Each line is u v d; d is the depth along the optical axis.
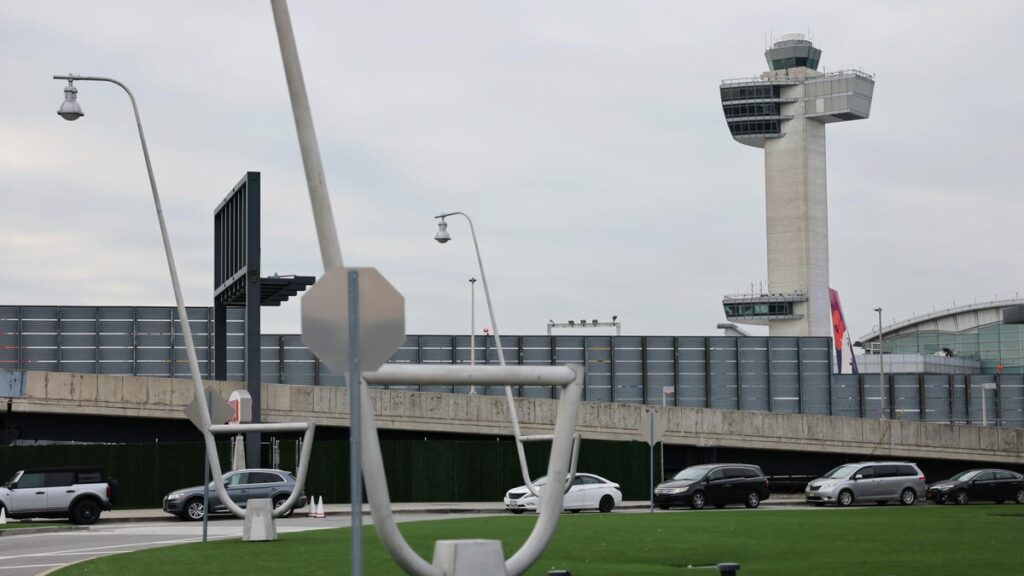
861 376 102.25
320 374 91.25
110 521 39.75
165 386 52.16
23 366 86.31
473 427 55.91
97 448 48.19
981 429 64.25
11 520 38.19
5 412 51.03
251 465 45.25
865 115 178.38
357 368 8.70
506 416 56.44
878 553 23.14
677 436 59.06
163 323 88.88
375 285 8.77
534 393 91.31
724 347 100.62
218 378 52.81
